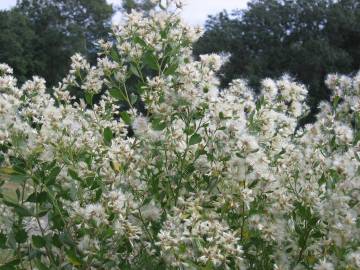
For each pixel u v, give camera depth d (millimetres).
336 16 39094
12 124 3234
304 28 41312
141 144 3650
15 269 3410
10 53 44188
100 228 3053
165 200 3830
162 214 3586
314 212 3533
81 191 3369
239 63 41688
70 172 3215
